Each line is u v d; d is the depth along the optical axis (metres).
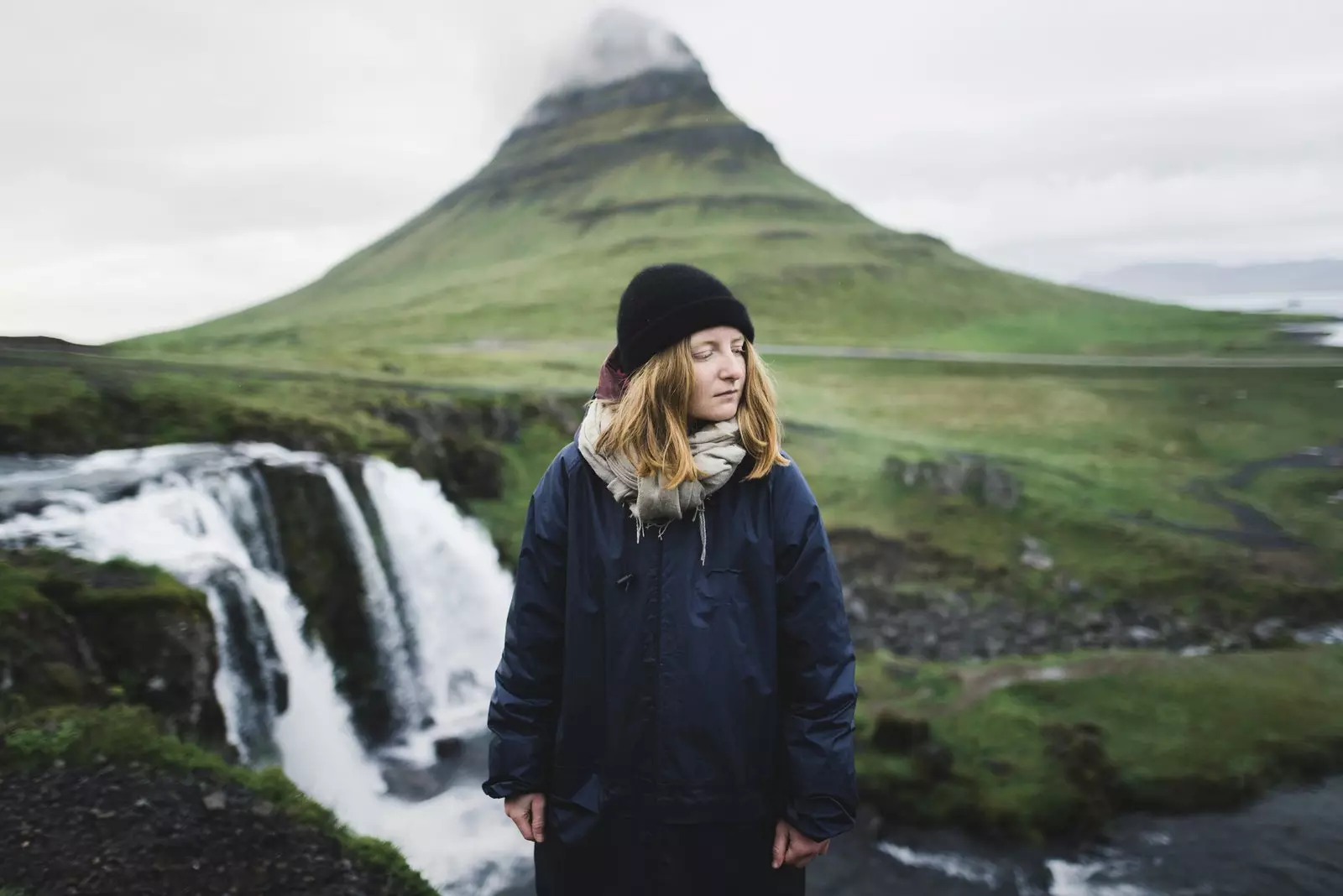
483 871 10.95
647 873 2.43
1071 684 16.88
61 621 9.01
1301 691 16.58
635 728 2.41
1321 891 11.16
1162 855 11.84
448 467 22.05
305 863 6.52
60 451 16.38
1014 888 11.11
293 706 12.55
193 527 13.45
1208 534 31.05
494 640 18.78
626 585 2.41
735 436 2.40
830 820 2.34
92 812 6.46
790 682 2.47
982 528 29.66
